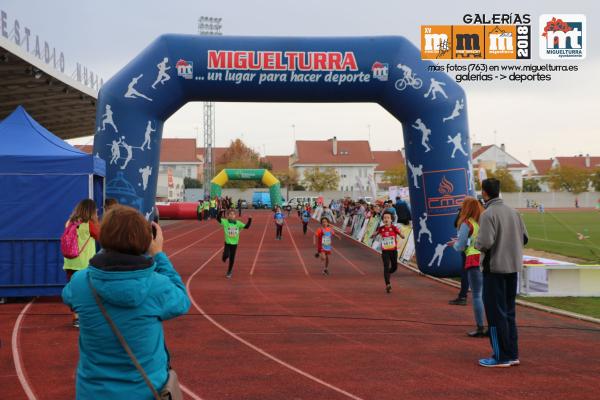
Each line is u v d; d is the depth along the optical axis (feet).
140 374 8.79
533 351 24.22
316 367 21.63
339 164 363.15
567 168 338.75
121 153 48.83
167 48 49.55
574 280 39.40
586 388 19.15
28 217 36.06
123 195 48.65
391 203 72.74
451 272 50.75
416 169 51.90
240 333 27.53
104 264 8.71
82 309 8.78
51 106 105.29
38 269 35.99
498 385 19.47
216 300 37.65
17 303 35.76
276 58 49.67
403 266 61.26
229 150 417.90
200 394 18.38
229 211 50.49
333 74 49.93
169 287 9.27
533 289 39.32
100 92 49.85
